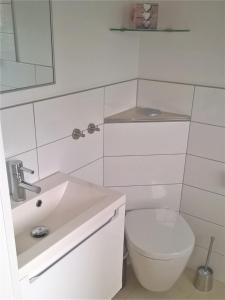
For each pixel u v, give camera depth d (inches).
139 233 67.7
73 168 64.4
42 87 54.3
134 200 78.0
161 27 70.7
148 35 72.9
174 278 67.1
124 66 72.2
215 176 72.9
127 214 74.4
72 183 57.2
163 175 76.6
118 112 74.1
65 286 45.6
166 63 72.6
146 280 68.2
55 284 43.4
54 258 41.6
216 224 76.5
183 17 67.4
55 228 51.4
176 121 71.8
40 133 55.1
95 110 66.4
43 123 55.2
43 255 39.5
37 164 56.1
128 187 76.5
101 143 70.6
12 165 48.7
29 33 50.3
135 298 74.7
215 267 80.4
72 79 59.6
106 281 56.2
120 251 57.7
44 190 53.8
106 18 63.7
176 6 67.5
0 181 27.8
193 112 71.5
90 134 66.6
